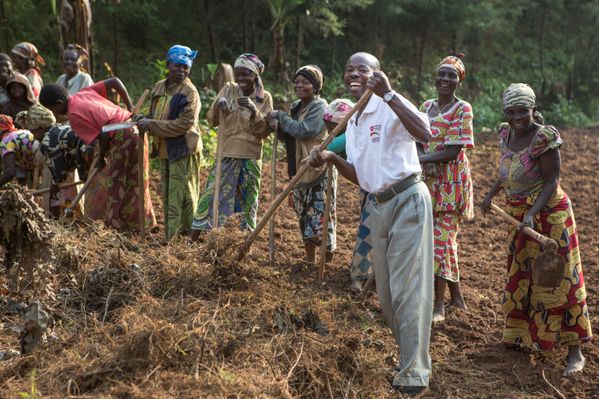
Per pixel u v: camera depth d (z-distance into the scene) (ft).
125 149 21.62
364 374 13.76
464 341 16.71
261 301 15.64
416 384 13.52
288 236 23.43
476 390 14.48
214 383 12.12
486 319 17.93
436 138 17.43
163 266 17.01
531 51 70.54
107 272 16.49
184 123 20.62
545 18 71.26
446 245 17.65
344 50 57.31
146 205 22.29
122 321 13.83
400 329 13.67
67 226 20.21
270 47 55.11
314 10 49.49
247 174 20.57
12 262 14.69
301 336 14.24
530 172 15.29
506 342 16.21
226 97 20.35
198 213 20.47
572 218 15.47
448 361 15.70
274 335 14.34
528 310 15.92
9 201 14.11
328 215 18.85
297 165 19.75
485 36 63.36
